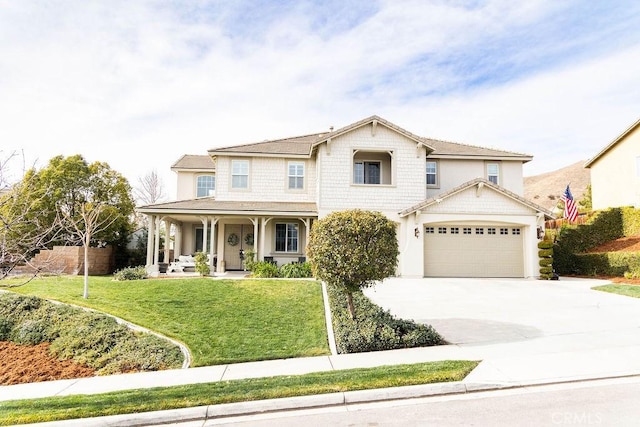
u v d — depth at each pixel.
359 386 5.33
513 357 6.39
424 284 15.02
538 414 4.41
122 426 4.74
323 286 12.38
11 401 5.50
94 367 7.31
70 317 9.24
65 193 19.98
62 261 17.83
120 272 14.63
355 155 19.17
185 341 8.06
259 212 17.56
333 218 8.32
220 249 20.03
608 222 19.38
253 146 20.28
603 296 12.07
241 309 9.96
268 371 6.38
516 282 15.65
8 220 6.70
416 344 7.37
